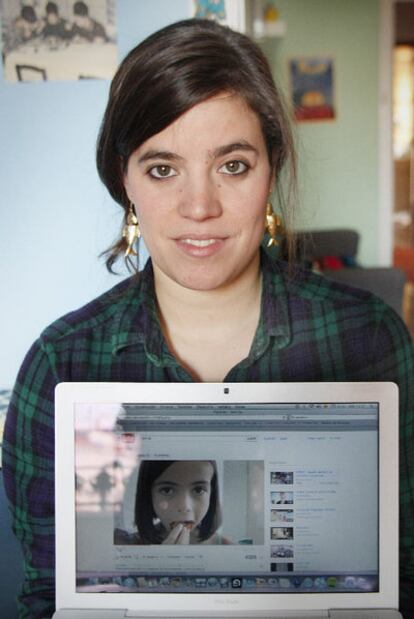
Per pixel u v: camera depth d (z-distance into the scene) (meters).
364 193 3.51
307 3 3.33
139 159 0.71
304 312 0.87
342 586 0.74
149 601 0.74
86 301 1.13
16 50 1.07
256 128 0.71
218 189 0.71
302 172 1.04
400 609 0.83
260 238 0.75
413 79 6.19
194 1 1.07
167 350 0.83
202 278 0.73
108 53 1.08
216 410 0.74
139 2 1.07
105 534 0.74
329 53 3.39
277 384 0.73
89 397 0.74
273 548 0.74
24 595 0.86
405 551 0.85
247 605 0.74
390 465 0.74
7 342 1.14
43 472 0.87
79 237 1.12
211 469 0.74
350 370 0.87
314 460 0.74
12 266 1.12
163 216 0.72
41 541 0.87
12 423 0.89
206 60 0.67
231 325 0.83
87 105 1.09
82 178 1.10
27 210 1.11
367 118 3.45
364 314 0.88
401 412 0.88
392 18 3.36
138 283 0.88
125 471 0.74
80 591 0.74
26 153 1.09
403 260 5.86
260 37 3.24
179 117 0.68
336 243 3.12
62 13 1.06
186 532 0.74
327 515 0.74
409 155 6.41
